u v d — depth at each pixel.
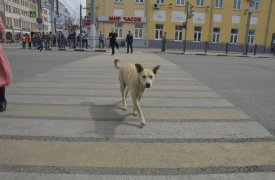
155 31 36.53
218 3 37.03
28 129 4.20
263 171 3.14
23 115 4.86
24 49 25.66
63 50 24.61
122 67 5.36
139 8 35.94
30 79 8.52
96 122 4.59
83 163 3.19
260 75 11.51
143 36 36.56
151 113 5.19
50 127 4.30
